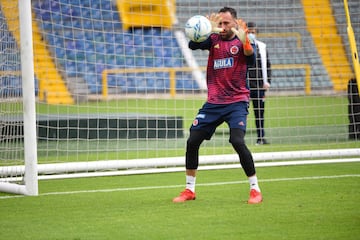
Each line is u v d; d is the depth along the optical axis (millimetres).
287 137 20641
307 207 10656
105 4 33469
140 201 11547
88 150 17453
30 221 9867
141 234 8844
